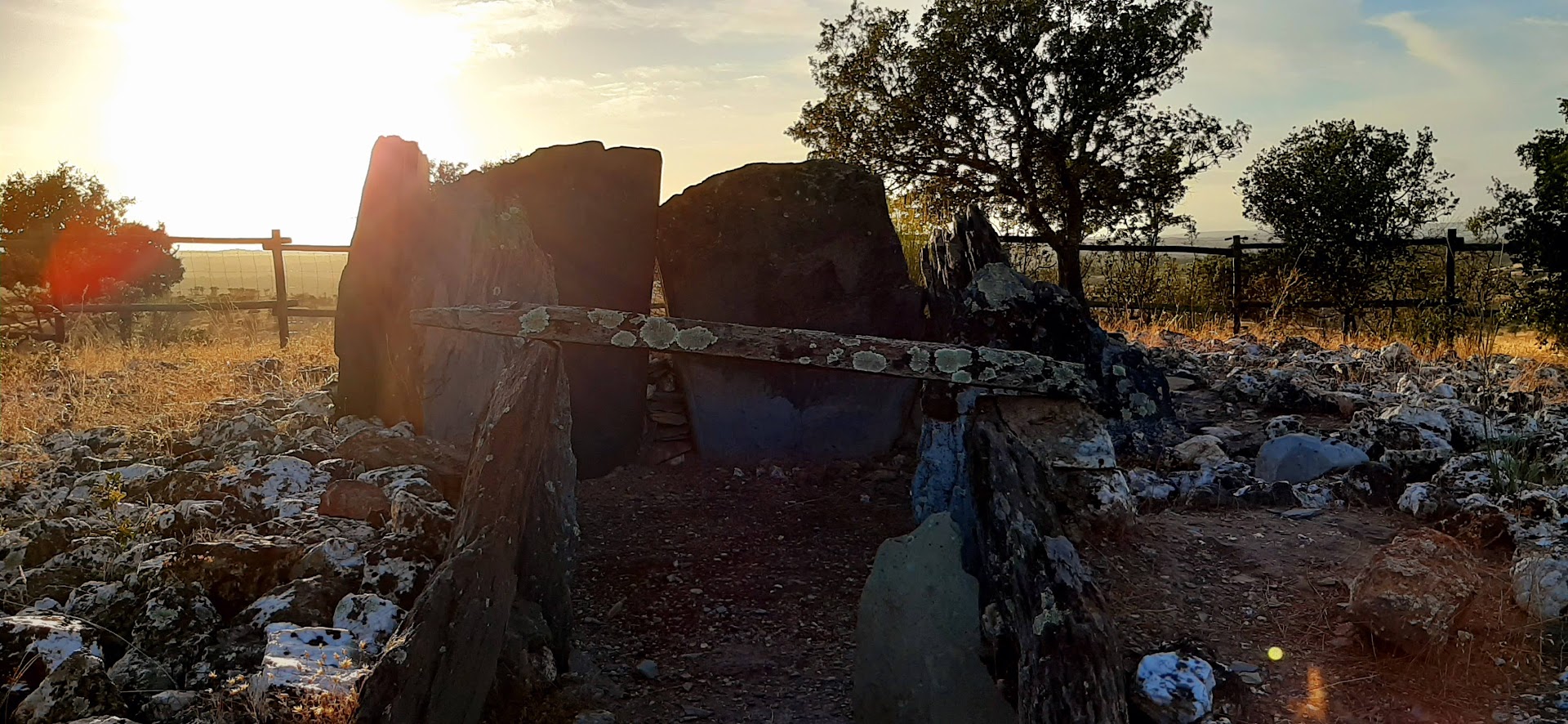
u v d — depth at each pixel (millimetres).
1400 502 4934
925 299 6219
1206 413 7117
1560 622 3674
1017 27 11875
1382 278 13406
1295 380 7652
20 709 3000
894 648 3455
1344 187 13156
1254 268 13867
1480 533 4414
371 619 3592
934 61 11922
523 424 3666
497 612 3174
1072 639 2920
